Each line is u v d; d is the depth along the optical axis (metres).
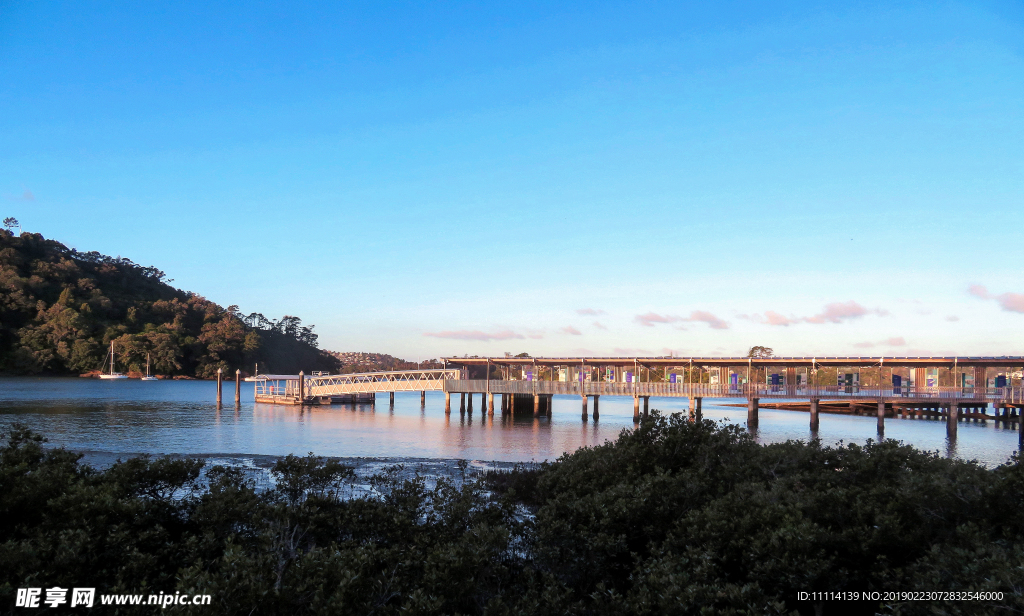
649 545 10.62
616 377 63.53
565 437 43.31
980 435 46.62
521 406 64.19
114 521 10.45
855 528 9.53
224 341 160.38
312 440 40.41
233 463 27.86
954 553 8.44
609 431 47.75
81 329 135.38
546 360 63.69
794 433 46.53
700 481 12.98
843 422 57.12
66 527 9.64
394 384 66.31
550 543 10.84
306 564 8.53
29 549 8.48
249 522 11.30
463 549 9.53
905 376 65.88
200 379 156.50
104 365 135.50
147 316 159.88
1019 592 7.17
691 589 8.09
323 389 76.56
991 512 9.89
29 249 160.88
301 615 8.06
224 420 53.81
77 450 32.97
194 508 12.14
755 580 8.94
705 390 51.50
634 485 12.80
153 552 10.00
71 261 161.62
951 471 12.04
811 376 82.31
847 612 9.19
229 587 7.52
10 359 123.25
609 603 8.54
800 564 8.78
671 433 15.34
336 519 11.64
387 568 9.56
